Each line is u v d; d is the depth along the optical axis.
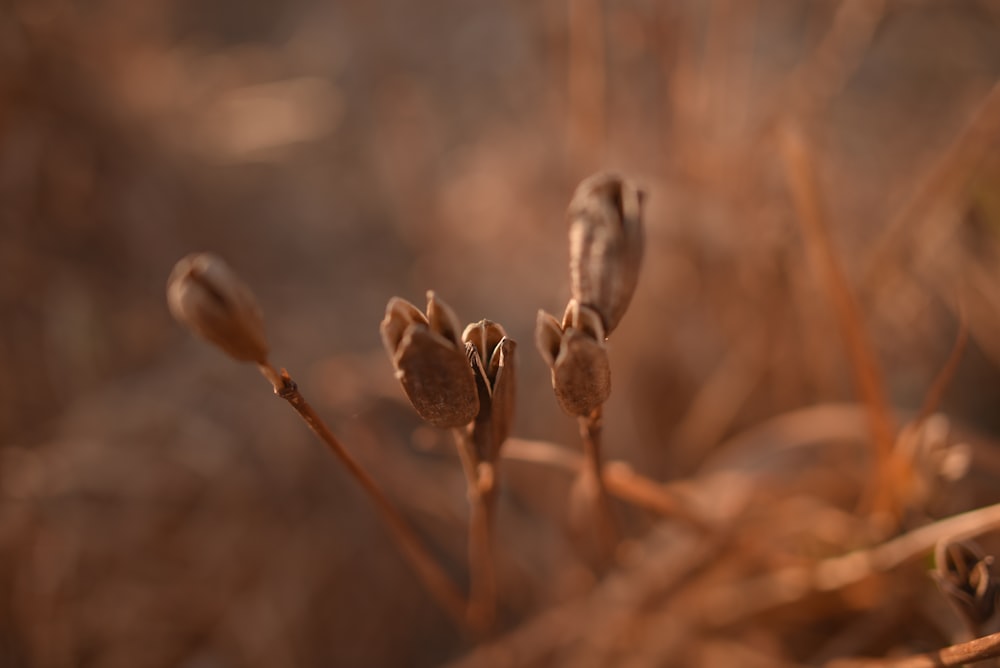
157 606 0.39
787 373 0.38
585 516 0.36
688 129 0.39
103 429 0.42
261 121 0.56
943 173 0.32
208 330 0.21
